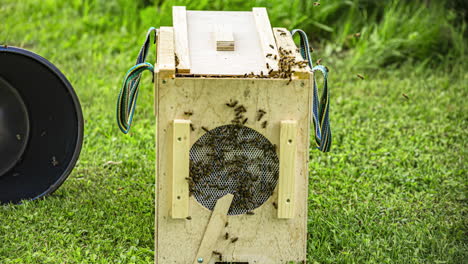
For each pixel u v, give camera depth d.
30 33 3.52
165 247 1.91
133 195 2.26
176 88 1.84
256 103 1.86
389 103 2.94
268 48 1.95
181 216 1.87
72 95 2.14
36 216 2.10
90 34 3.61
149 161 2.46
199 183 1.90
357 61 3.31
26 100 2.23
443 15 3.54
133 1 3.69
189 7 3.26
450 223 2.16
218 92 1.85
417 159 2.51
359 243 2.05
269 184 1.91
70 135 2.20
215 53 1.93
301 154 1.89
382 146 2.62
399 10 3.48
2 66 2.17
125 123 1.99
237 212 1.91
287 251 1.93
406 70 3.31
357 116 2.81
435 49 3.44
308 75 1.86
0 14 3.80
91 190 2.27
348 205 2.23
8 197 2.18
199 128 1.86
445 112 2.86
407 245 2.05
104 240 2.02
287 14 3.43
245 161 1.89
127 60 3.24
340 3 3.56
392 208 2.22
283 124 1.86
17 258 1.95
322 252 2.01
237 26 2.02
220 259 1.92
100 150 2.52
